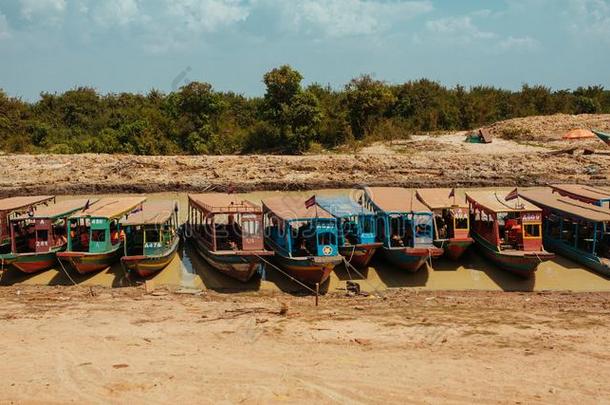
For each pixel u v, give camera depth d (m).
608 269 23.62
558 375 13.48
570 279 23.94
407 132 59.66
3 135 57.41
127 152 52.69
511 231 24.89
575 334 16.84
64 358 14.47
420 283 23.62
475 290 22.98
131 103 71.00
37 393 12.25
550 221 27.58
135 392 12.32
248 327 17.64
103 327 17.66
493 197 27.25
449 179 42.00
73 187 40.41
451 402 12.01
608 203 28.28
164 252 24.09
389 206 25.80
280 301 21.38
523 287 23.23
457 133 60.91
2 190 39.75
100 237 23.94
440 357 14.76
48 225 24.23
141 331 17.19
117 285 23.45
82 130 63.31
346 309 20.22
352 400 12.05
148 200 37.34
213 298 21.78
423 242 24.08
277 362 14.28
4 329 17.36
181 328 17.56
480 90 73.56
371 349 15.45
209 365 14.01
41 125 59.78
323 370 13.70
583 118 61.78
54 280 23.95
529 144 53.12
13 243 23.91
